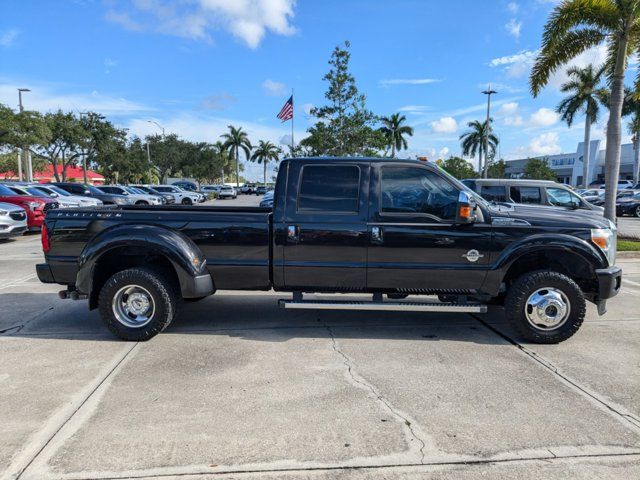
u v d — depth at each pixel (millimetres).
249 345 4934
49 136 30594
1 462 2855
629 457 2932
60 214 5113
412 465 2846
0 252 11836
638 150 41344
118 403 3607
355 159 4941
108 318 4992
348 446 3041
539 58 12492
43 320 5871
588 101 34844
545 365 4395
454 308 4926
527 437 3154
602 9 11062
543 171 48312
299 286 5074
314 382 4004
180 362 4449
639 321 5859
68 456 2916
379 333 5352
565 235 4789
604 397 3740
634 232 15953
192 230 5027
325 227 4898
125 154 46125
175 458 2900
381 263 4914
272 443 3068
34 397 3709
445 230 4836
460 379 4074
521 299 4859
